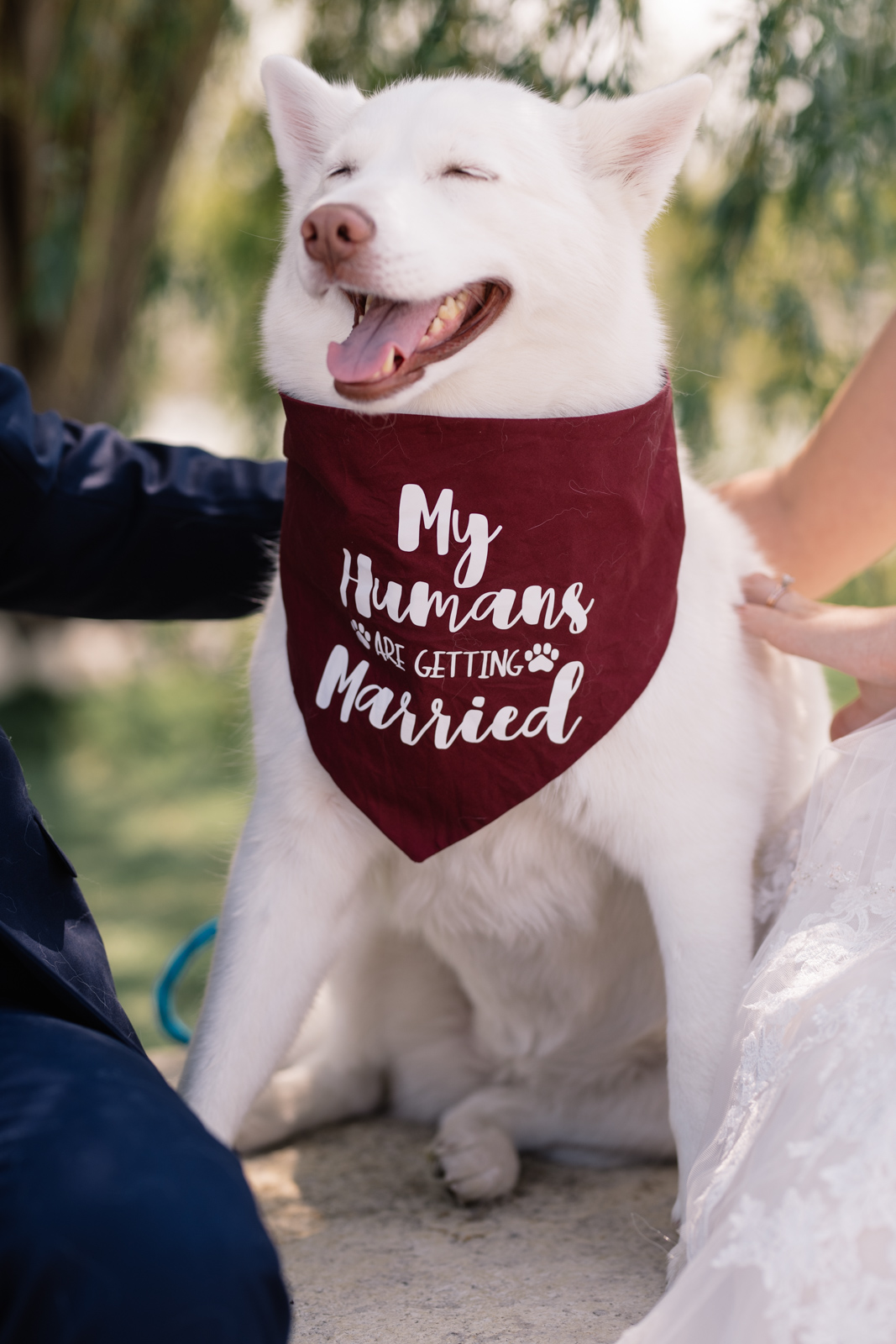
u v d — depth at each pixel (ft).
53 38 21.29
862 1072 4.02
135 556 7.23
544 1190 6.70
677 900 5.81
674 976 5.78
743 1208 3.98
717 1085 5.09
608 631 5.63
